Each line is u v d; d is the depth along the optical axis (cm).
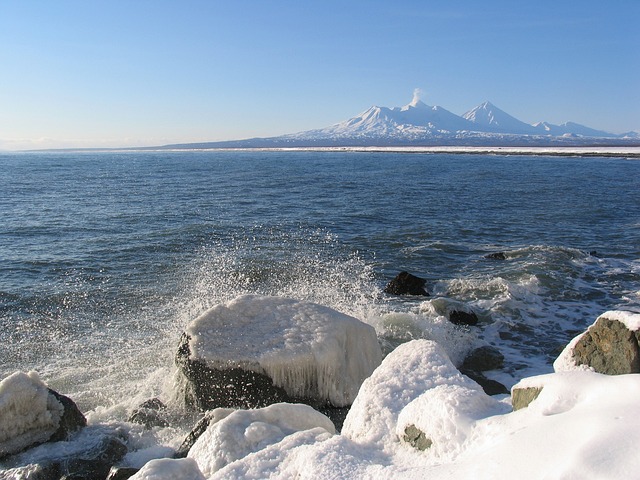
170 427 612
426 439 329
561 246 1819
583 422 265
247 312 716
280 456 352
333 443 342
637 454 225
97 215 2503
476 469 265
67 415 566
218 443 407
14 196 3334
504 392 782
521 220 2483
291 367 648
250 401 646
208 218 2472
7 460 517
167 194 3547
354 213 2672
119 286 1333
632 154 9650
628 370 388
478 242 1969
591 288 1344
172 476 332
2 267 1502
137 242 1877
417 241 1972
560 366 433
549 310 1177
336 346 680
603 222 2445
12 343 963
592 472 223
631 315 396
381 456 341
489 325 1077
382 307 1167
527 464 251
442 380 408
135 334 1010
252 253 1741
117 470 459
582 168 6362
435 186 4172
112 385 786
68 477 471
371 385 411
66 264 1549
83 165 8206
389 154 13112
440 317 1054
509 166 6919
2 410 527
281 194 3591
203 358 646
